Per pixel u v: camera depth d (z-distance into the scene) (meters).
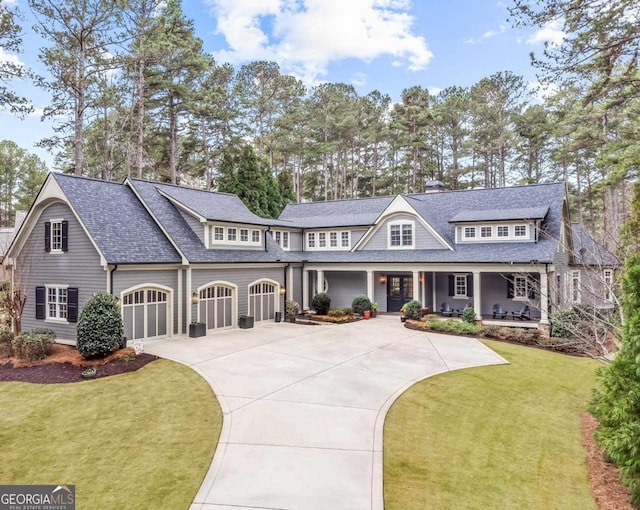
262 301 19.98
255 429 7.71
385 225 22.78
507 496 5.82
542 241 18.58
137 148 29.80
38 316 15.74
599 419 7.21
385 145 48.47
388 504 5.50
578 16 9.48
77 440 7.55
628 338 6.14
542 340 15.15
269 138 42.91
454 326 17.28
